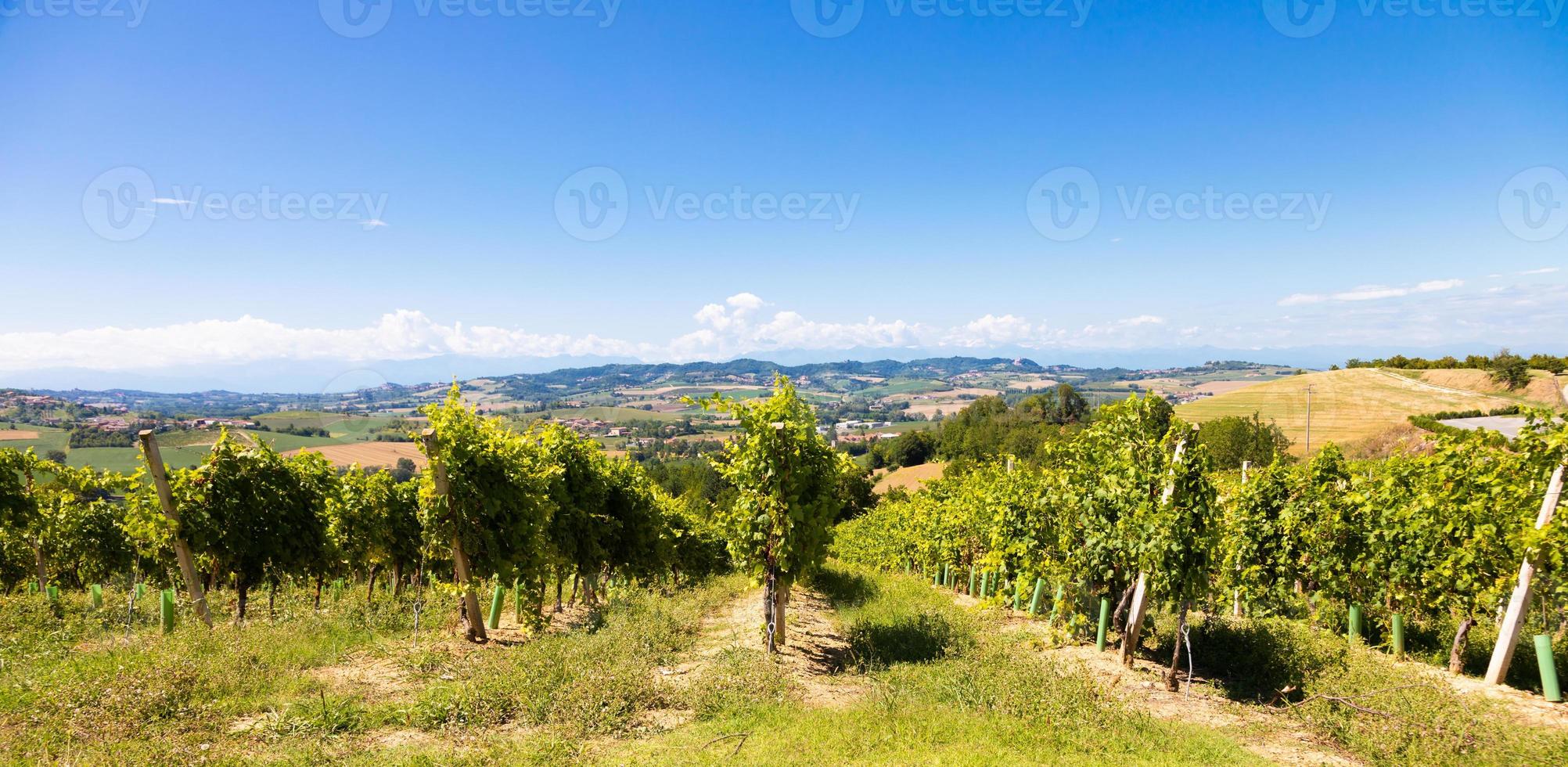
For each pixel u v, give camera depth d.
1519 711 6.51
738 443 10.24
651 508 16.52
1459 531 8.04
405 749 5.59
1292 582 9.92
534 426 12.91
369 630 9.73
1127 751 5.81
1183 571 7.93
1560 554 6.75
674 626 10.88
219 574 11.13
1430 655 8.68
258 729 5.79
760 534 9.64
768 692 7.36
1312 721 6.52
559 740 5.73
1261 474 10.60
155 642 7.75
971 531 14.89
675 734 6.22
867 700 7.07
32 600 10.35
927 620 10.98
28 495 11.80
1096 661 8.99
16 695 5.88
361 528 13.13
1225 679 8.21
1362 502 9.00
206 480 10.37
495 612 10.63
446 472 9.57
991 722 6.40
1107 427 9.39
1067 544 9.78
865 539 28.16
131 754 4.95
